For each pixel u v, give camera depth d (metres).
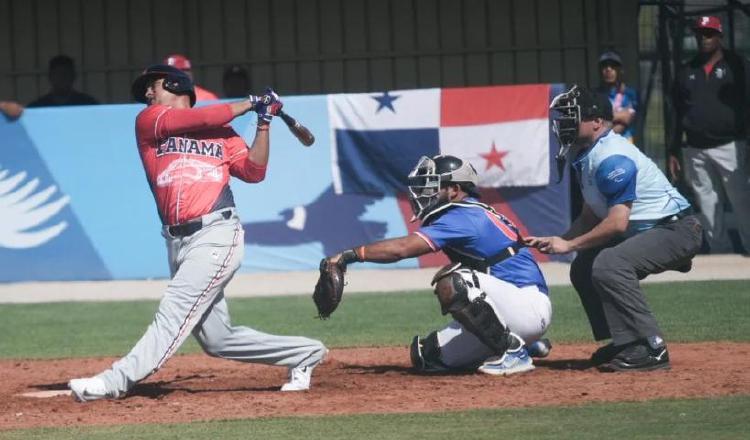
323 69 52.62
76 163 41.81
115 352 30.16
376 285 40.28
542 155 41.09
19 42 53.56
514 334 24.50
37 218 42.12
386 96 41.41
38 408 22.12
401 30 52.28
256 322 33.75
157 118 22.30
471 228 23.75
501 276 24.23
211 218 22.20
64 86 45.22
